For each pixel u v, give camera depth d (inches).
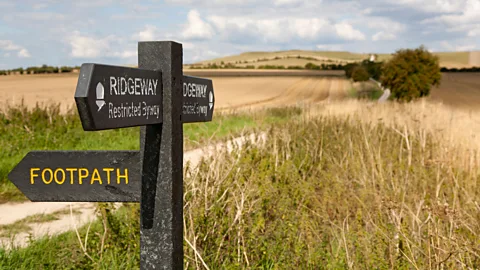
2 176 347.9
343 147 355.6
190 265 163.3
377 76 3917.3
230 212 181.0
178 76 100.9
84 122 77.5
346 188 258.2
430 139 385.1
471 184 270.8
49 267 178.2
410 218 204.2
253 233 176.1
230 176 217.6
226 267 163.2
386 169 288.0
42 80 2915.8
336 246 190.1
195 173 205.5
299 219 198.1
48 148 450.9
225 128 692.7
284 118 935.0
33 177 106.5
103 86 79.7
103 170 104.7
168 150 98.3
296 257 171.2
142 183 99.8
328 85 3275.1
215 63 7500.0
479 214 216.4
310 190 245.6
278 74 4448.8
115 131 544.4
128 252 176.6
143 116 90.8
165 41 97.2
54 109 542.9
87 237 188.5
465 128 413.4
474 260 168.2
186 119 108.3
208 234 175.2
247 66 6269.7
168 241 99.2
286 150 324.5
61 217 280.1
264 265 172.7
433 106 577.0
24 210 294.8
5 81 2837.1
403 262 160.2
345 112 611.5
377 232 173.5
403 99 1397.6
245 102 2064.5
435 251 164.2
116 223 187.8
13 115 502.6
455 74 4188.0
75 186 106.1
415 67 1403.8
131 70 87.0
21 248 197.8
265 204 201.8
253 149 295.4
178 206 102.0
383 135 391.2
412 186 259.1
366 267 165.0
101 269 167.6
